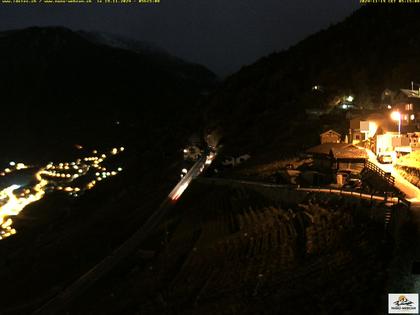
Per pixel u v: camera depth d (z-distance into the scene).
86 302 40.78
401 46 106.50
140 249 50.97
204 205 55.97
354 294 19.36
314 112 87.75
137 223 64.75
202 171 84.31
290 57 139.00
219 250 34.56
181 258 38.97
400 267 19.67
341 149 49.75
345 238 25.80
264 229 34.44
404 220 22.80
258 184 51.53
